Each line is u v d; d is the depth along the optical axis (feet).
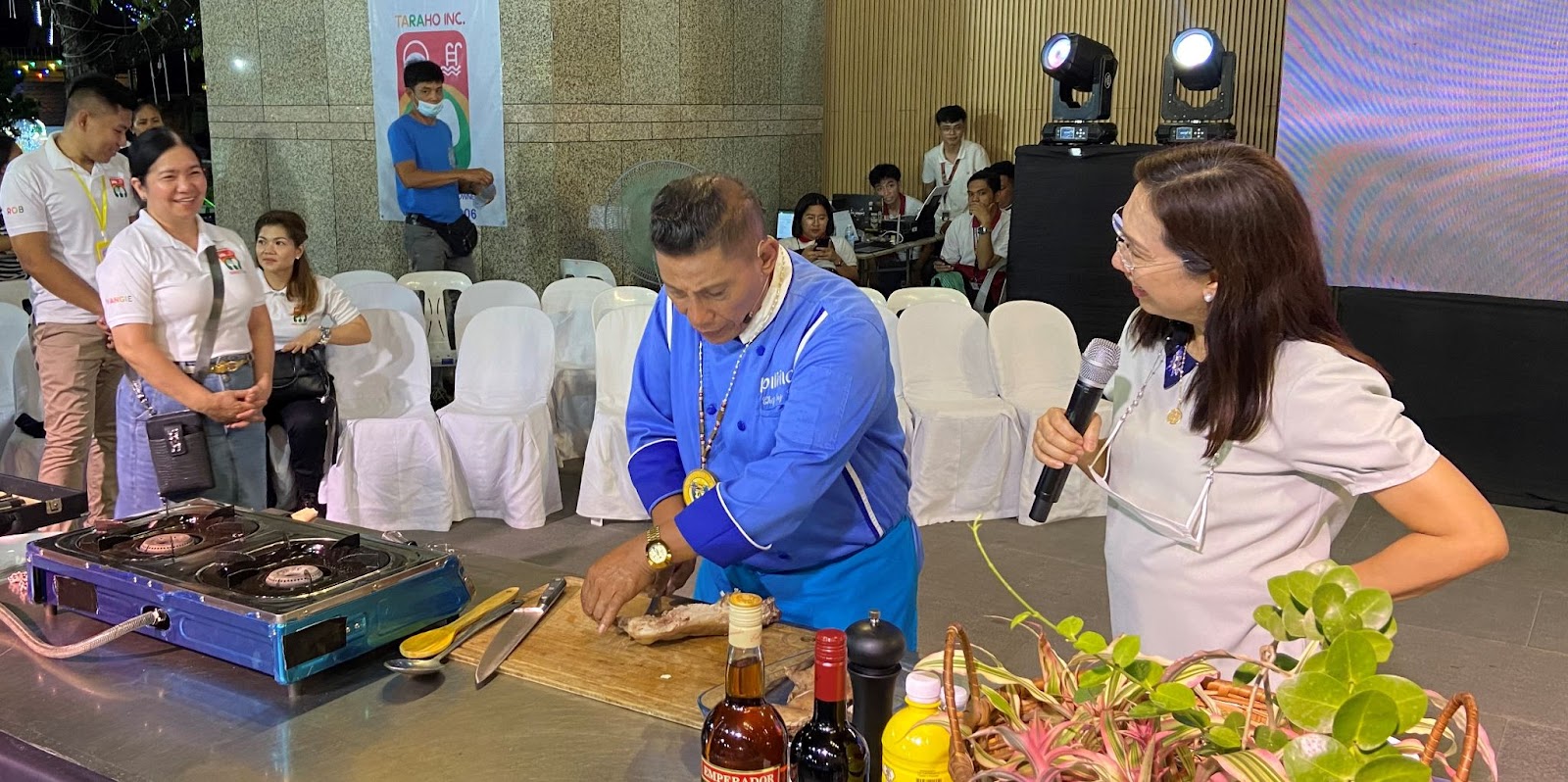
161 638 5.10
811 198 22.36
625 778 4.18
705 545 5.42
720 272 5.17
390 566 5.26
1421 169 17.76
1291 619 3.08
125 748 4.40
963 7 29.27
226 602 4.81
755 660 3.67
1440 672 11.75
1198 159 4.92
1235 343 4.92
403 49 22.39
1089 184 19.12
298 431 12.79
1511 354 17.04
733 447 5.98
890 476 6.33
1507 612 13.30
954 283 23.99
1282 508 5.23
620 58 22.90
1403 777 2.57
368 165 23.32
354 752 4.37
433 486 15.61
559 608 5.64
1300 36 18.35
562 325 19.24
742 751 3.63
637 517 16.33
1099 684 3.31
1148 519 5.55
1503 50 16.85
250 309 10.70
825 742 3.58
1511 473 17.33
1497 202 17.21
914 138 30.37
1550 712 10.89
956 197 27.71
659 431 6.50
